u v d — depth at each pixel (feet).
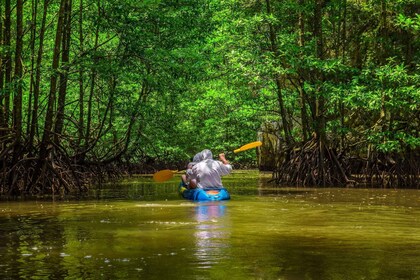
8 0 50.85
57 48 49.62
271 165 98.43
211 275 14.78
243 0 63.98
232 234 22.12
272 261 16.58
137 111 70.49
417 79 50.60
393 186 55.83
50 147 49.39
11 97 67.10
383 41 61.82
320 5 60.70
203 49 69.56
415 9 63.98
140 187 59.00
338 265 16.02
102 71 55.67
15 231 23.43
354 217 28.25
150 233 22.49
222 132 108.47
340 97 54.29
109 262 16.56
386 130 55.47
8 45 48.57
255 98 72.23
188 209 32.99
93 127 84.99
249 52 59.47
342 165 59.36
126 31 56.85
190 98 97.09
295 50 56.24
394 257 17.22
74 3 65.36
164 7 59.26
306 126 61.87
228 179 74.18
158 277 14.58
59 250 18.63
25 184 47.85
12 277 14.69
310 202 37.73
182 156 101.24
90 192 50.37
